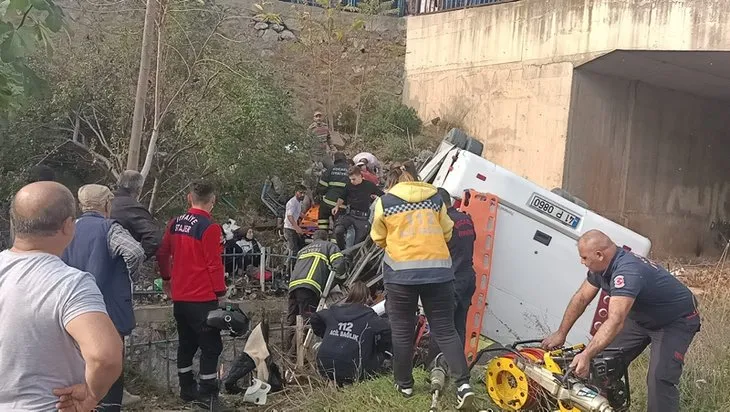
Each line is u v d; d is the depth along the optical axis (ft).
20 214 8.13
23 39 11.43
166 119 31.42
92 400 7.77
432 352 17.48
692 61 36.24
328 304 21.39
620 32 36.27
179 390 18.70
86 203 14.11
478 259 18.75
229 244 29.30
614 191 42.32
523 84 41.93
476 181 19.38
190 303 16.17
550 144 40.14
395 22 53.52
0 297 7.89
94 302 7.95
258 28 48.42
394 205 15.52
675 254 46.52
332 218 29.68
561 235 19.84
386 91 51.08
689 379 17.19
